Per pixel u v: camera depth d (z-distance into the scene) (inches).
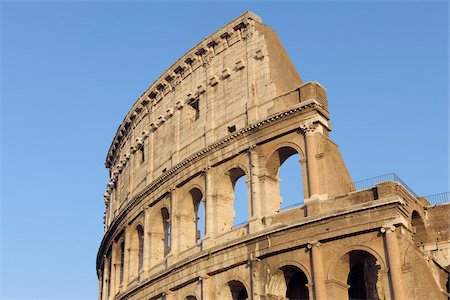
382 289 2509.8
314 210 2455.7
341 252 2345.0
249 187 2704.2
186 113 3233.3
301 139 2625.5
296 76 2950.3
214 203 2842.0
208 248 2728.8
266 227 2588.6
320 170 2527.1
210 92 3102.9
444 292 2412.6
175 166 3075.8
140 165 3572.8
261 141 2731.3
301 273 2581.2
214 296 2650.1
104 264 3907.5
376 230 2298.2
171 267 2859.3
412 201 2493.8
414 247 2245.3
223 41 3139.8
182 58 3312.0
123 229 3499.0
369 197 2367.1
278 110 2746.1
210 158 2915.8
